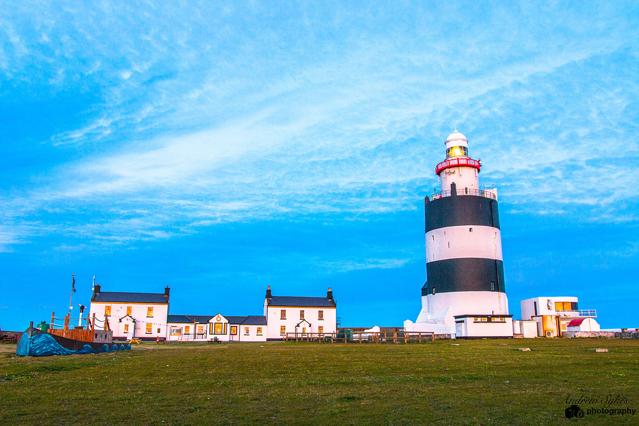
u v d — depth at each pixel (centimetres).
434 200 7906
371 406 1412
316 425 1209
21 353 3747
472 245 7512
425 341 6062
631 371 2127
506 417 1258
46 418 1309
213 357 3350
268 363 2808
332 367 2528
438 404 1425
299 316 9425
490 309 7388
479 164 8044
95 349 4316
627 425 1176
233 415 1321
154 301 8944
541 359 2808
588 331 7431
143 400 1551
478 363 2620
